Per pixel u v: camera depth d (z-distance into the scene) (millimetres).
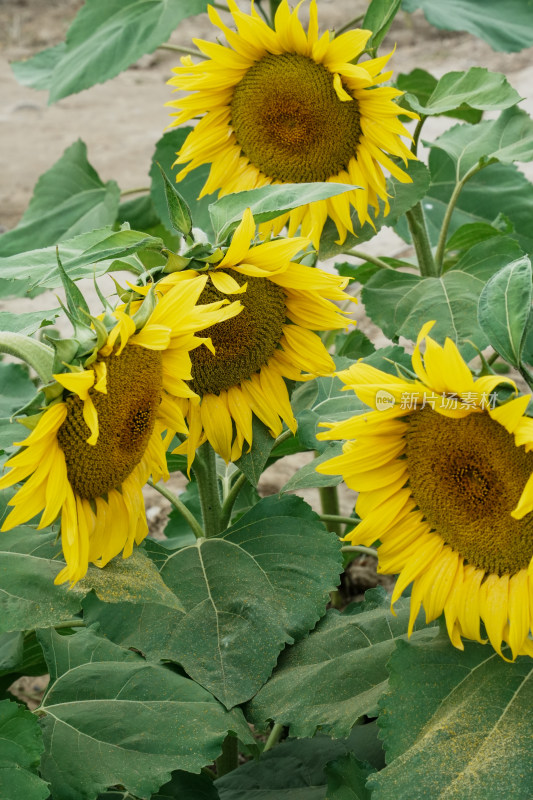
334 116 1643
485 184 2084
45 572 1441
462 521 1429
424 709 1425
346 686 1484
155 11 1924
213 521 1637
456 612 1440
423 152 4223
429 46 6586
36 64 2125
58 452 1382
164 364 1430
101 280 3078
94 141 5336
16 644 1587
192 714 1467
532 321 1432
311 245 1662
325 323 1531
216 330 1503
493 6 1967
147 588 1438
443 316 1740
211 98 1666
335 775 1485
